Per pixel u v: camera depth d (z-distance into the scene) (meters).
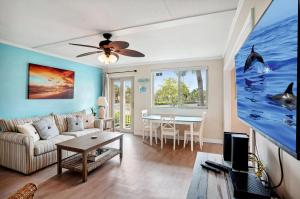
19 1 2.02
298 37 0.61
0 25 2.71
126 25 2.67
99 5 2.10
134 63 5.66
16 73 3.64
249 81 1.27
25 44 3.64
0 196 2.15
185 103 5.16
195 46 3.79
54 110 4.46
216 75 4.74
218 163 1.50
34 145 2.86
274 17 0.83
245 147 1.31
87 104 5.55
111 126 5.43
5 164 2.93
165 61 5.28
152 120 4.45
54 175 2.72
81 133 3.89
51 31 2.94
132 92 5.94
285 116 0.75
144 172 2.84
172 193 2.25
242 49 1.46
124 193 2.24
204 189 1.11
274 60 0.85
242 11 1.93
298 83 0.61
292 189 0.91
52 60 4.42
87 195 2.19
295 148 0.66
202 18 2.42
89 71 5.64
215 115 4.75
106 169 2.95
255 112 1.16
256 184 1.08
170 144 4.52
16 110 3.65
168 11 2.24
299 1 0.59
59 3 2.06
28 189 0.87
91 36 3.16
